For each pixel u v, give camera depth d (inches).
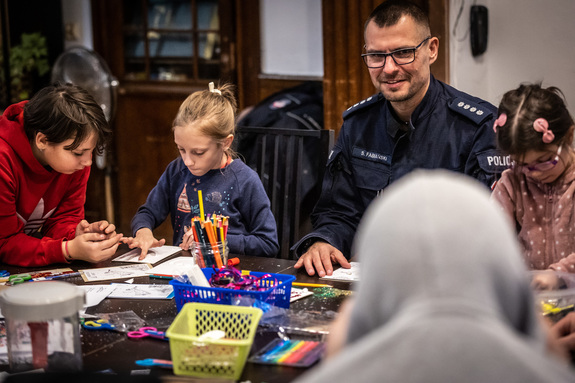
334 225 79.7
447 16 131.6
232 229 83.0
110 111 148.8
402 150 79.4
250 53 167.6
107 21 173.0
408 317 18.6
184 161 79.0
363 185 81.0
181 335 40.8
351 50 139.6
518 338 18.7
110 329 49.6
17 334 41.3
